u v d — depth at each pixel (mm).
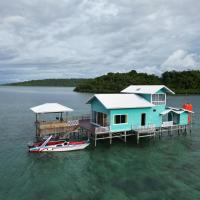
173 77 171625
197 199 20625
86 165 28266
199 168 27328
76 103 101812
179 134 42562
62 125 35156
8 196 21156
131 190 22219
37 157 30828
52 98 131250
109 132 34688
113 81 169125
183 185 23125
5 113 69562
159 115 38688
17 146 35625
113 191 22078
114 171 26531
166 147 35188
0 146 35562
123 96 38219
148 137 40094
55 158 30500
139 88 41969
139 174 25703
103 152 32625
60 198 20906
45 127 34000
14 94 178250
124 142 36812
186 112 41062
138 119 36500
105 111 35594
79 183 23703
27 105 93375
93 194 21531
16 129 47281
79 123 39000
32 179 24531
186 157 31047
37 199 20719
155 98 38250
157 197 20953
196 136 41750
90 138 37344
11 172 26141
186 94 149750
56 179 24578
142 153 32375
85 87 191125
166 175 25422
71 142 33250
